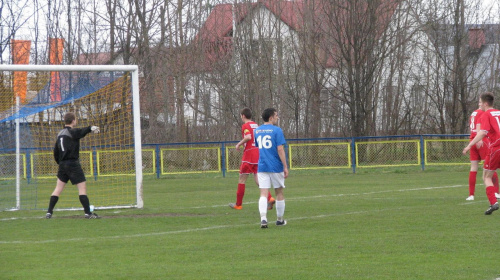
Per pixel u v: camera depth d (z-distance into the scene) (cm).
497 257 1398
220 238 1778
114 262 1443
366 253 1477
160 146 4916
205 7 6631
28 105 2934
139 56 6525
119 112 3609
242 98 6488
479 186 3409
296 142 5181
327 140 5266
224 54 6719
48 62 6206
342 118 6394
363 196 3009
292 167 4953
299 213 2359
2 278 1280
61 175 2380
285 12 6944
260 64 6506
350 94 5962
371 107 6322
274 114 1966
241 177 2541
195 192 3603
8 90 2953
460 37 6122
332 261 1390
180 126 6347
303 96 6475
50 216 2383
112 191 3731
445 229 1828
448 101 6303
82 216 2444
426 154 4941
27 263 1447
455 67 6150
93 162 4562
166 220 2261
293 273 1273
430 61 6512
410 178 4247
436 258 1398
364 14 5862
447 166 4944
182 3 6438
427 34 6378
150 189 3897
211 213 2455
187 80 6619
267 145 1948
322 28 6306
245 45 6531
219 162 4953
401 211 2317
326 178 4478
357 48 5891
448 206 2441
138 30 6538
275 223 2097
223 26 6912
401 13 6375
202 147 5069
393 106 6469
